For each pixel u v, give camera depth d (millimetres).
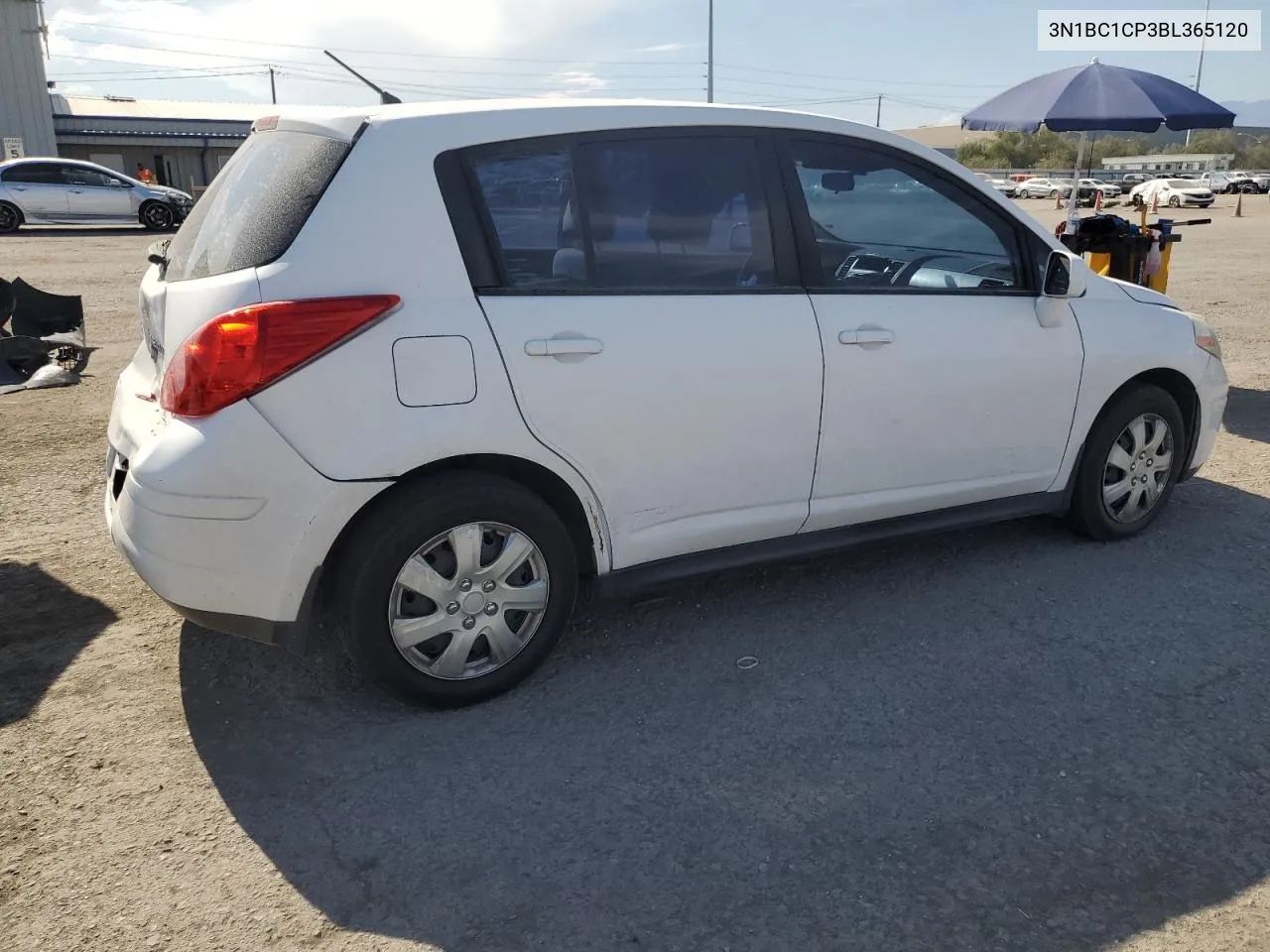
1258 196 52469
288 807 2795
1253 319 10648
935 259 3900
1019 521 4871
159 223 24219
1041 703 3275
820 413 3594
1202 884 2479
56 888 2490
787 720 3199
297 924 2375
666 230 3357
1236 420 6699
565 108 3277
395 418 2926
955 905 2410
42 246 19094
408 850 2625
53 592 4094
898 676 3451
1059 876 2506
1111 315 4316
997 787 2848
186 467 2807
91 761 3000
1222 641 3678
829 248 3656
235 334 2789
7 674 3477
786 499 3643
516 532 3184
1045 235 4137
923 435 3846
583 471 3244
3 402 7125
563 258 3201
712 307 3391
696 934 2332
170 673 3490
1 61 33156
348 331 2859
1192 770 2920
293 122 3285
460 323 3000
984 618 3865
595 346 3170
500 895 2461
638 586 3496
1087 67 7344
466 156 3094
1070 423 4230
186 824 2725
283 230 2928
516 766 2977
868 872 2525
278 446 2832
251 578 2914
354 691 3391
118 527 3029
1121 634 3730
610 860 2580
